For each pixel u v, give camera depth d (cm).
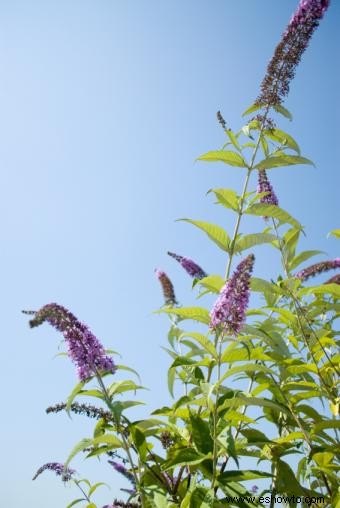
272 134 153
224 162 148
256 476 123
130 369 131
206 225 141
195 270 166
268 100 149
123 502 138
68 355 128
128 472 148
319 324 159
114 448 130
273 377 138
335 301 155
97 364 128
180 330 159
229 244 142
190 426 133
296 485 132
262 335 132
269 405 127
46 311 127
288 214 144
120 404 126
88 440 127
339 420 127
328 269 154
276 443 130
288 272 155
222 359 127
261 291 146
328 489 134
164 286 168
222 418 125
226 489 122
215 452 122
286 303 158
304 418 148
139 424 133
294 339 142
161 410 134
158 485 133
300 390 136
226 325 123
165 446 139
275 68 148
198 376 139
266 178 155
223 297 123
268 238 141
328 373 143
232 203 146
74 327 128
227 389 135
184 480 134
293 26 147
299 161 147
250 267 123
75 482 157
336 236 143
